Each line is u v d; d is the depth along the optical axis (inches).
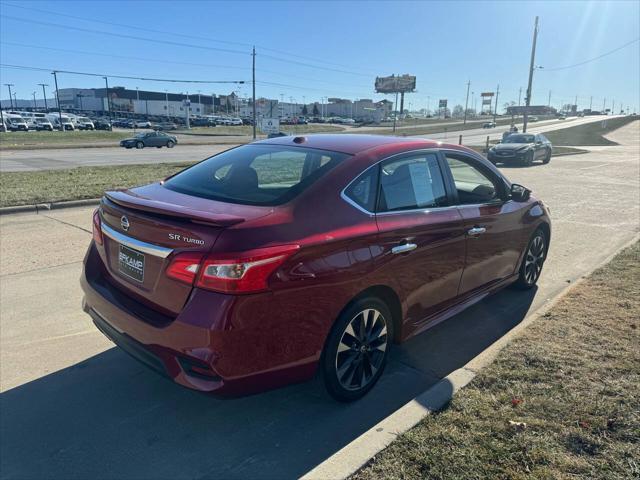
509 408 116.7
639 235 311.4
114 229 123.4
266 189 121.1
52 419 118.9
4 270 221.9
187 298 102.8
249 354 102.1
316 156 134.3
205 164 151.7
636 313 174.4
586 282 208.7
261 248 100.7
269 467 104.5
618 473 96.0
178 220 106.0
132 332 112.4
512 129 1625.2
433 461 99.0
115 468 103.3
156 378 138.1
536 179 659.4
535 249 209.6
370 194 127.5
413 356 155.2
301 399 130.1
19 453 107.0
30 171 660.7
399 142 145.6
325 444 112.3
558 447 103.3
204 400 128.6
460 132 2967.5
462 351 159.0
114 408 124.2
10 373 138.4
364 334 125.9
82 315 177.3
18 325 167.8
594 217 395.5
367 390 131.6
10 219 329.1
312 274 107.6
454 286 155.1
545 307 180.9
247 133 2947.8
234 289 98.2
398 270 128.7
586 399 120.3
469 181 167.5
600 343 150.7
